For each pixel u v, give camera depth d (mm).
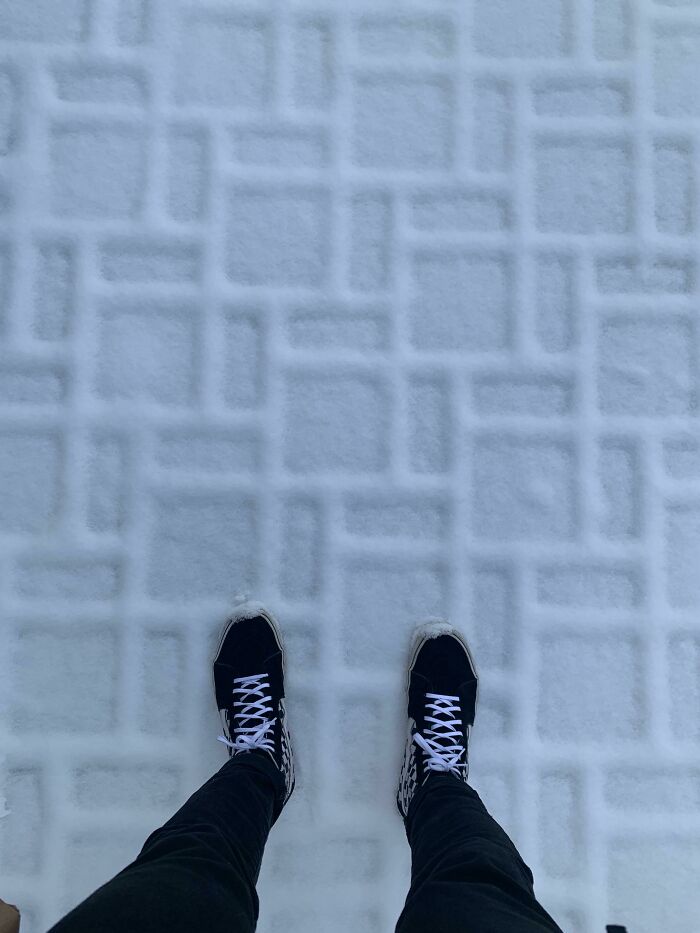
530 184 946
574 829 902
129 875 612
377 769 901
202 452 916
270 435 917
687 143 954
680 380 939
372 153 945
